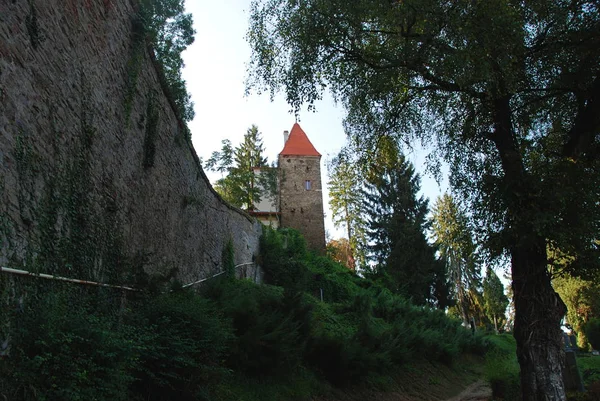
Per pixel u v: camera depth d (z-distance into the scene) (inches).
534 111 466.6
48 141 244.5
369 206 1579.7
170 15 840.3
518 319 383.9
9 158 208.1
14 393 185.2
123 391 231.1
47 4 244.8
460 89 409.1
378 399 506.6
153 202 430.0
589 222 349.7
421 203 1515.7
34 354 201.6
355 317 757.9
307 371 466.0
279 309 495.5
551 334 367.2
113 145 338.0
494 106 430.9
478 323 1900.8
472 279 1738.4
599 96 395.9
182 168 526.9
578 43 401.4
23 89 220.2
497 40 357.7
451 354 788.0
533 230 351.9
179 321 304.7
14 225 210.1
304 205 1978.3
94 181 303.4
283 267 1048.2
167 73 830.5
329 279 1095.6
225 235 747.4
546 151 437.4
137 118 391.9
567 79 420.8
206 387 299.7
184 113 871.7
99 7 315.3
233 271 739.4
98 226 307.6
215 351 314.3
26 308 213.8
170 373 271.1
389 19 384.8
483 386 714.2
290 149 2086.6
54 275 243.0
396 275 1347.2
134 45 380.8
